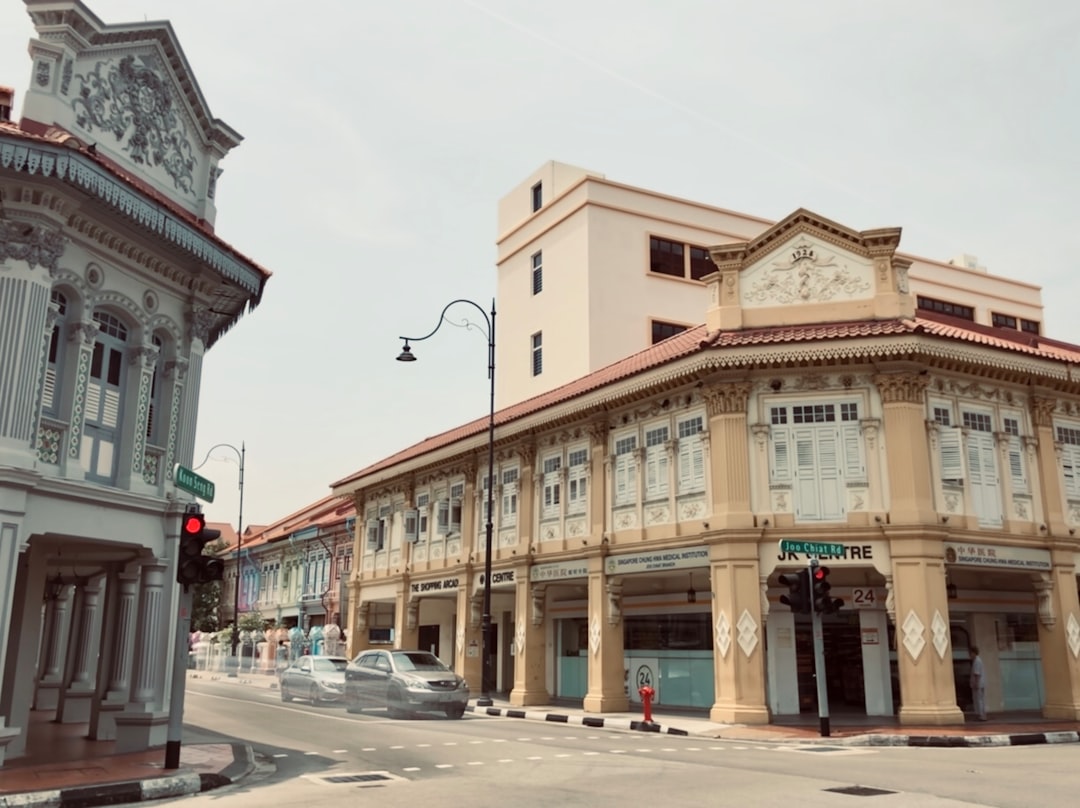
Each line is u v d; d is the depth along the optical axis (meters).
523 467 30.39
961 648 24.84
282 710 25.88
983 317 47.84
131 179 15.12
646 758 15.04
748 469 22.33
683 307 39.50
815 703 23.84
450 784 12.15
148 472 16.25
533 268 42.53
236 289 18.05
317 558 54.28
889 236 23.03
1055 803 10.22
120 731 15.65
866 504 21.73
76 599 22.42
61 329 14.70
